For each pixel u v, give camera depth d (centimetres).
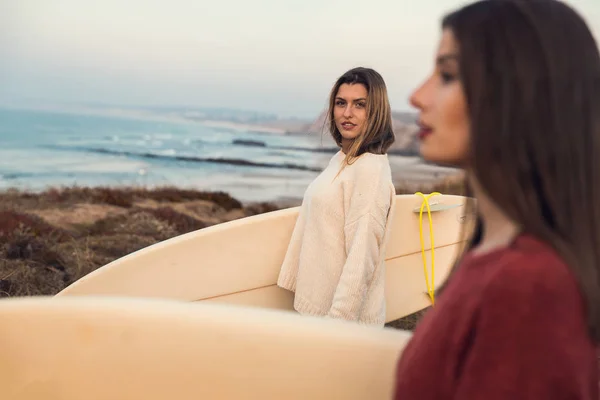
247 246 282
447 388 70
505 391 62
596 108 68
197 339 107
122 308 108
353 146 244
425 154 79
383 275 250
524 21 68
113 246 510
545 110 66
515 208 67
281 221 287
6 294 390
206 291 278
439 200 328
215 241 278
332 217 245
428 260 330
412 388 73
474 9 73
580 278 64
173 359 107
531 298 62
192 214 726
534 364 61
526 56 67
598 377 69
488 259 68
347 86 245
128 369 107
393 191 245
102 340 107
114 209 671
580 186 67
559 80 66
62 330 107
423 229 328
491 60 69
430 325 74
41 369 107
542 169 67
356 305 231
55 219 582
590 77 68
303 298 252
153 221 600
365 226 233
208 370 107
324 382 108
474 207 86
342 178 243
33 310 107
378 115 242
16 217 519
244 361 107
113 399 108
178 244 273
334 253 245
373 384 107
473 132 70
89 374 107
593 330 66
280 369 108
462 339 67
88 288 259
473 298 66
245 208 842
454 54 73
